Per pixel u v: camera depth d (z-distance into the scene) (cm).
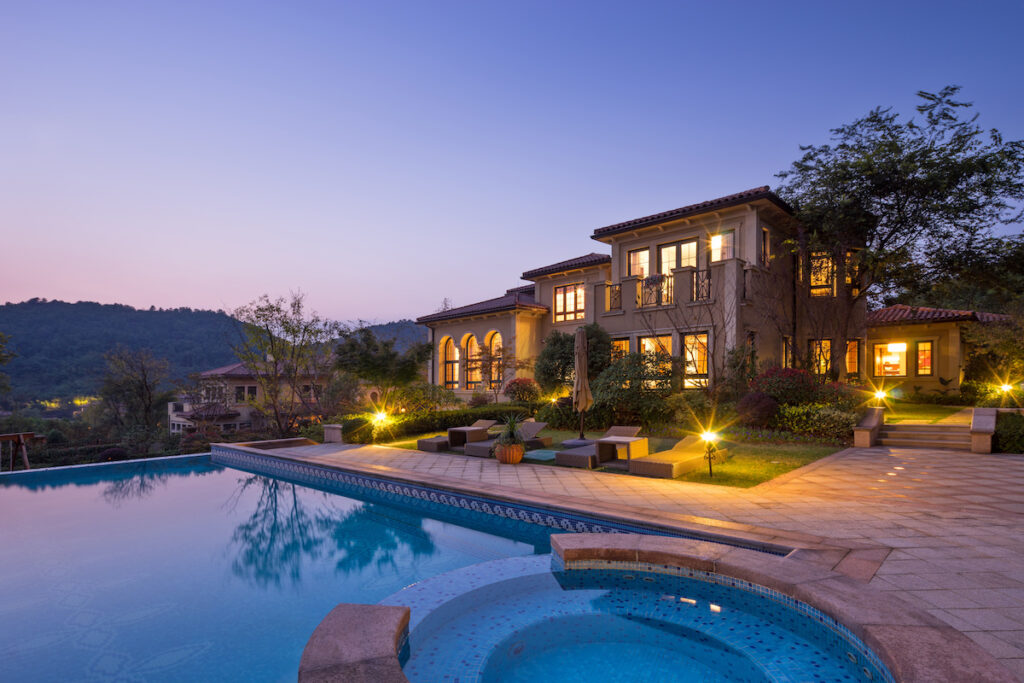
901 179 1531
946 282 1705
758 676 338
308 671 286
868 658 323
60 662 392
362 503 930
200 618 470
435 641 397
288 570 591
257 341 1964
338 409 2330
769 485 807
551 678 341
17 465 1623
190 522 817
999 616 362
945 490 762
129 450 1850
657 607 455
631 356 1566
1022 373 1756
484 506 800
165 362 3381
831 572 436
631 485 835
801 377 1398
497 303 2412
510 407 1883
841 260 1658
